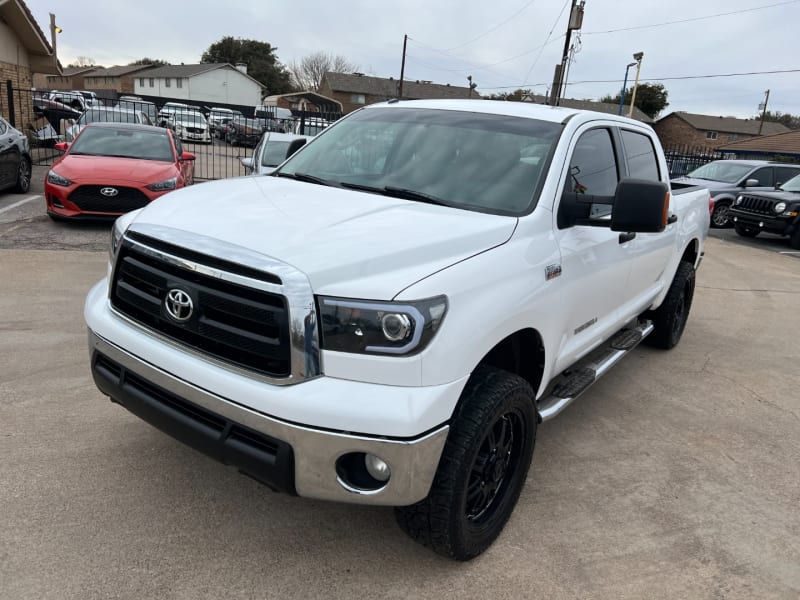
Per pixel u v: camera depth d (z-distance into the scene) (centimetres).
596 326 375
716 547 297
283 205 279
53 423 357
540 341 294
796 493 353
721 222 1617
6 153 1080
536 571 271
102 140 994
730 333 664
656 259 456
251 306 221
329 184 337
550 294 290
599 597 258
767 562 290
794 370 560
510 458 288
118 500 294
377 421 214
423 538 253
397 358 216
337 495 225
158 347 247
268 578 253
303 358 216
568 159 324
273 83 9206
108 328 265
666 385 501
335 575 258
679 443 402
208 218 256
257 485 315
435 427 225
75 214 870
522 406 271
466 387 253
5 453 323
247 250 226
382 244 237
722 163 1736
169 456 333
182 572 252
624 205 282
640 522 313
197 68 7288
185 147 2941
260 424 221
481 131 347
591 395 471
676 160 2773
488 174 318
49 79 8588
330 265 221
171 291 240
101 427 357
